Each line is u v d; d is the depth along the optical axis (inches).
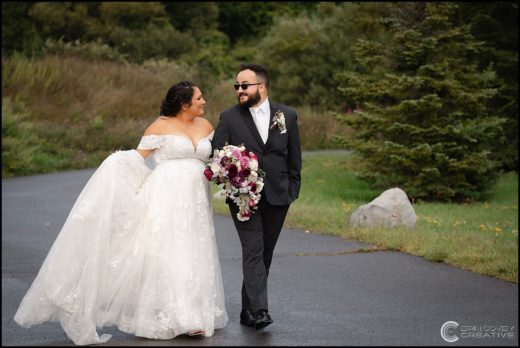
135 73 1302.9
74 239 225.0
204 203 237.6
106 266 226.4
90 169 866.8
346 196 613.0
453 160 577.0
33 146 888.3
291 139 236.4
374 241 379.2
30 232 428.1
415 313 251.6
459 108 621.0
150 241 228.4
